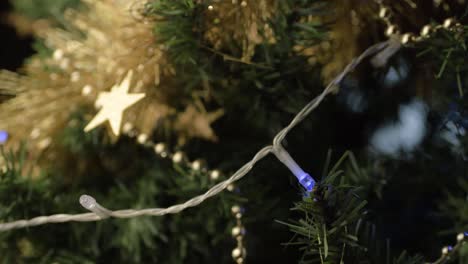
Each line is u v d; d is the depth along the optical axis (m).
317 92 0.52
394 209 0.56
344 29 0.50
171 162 0.54
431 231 0.55
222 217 0.52
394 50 0.48
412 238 0.55
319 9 0.48
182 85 0.52
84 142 0.54
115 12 0.52
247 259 0.55
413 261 0.45
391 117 0.57
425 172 0.54
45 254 0.53
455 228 0.49
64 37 0.57
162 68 0.50
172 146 0.55
